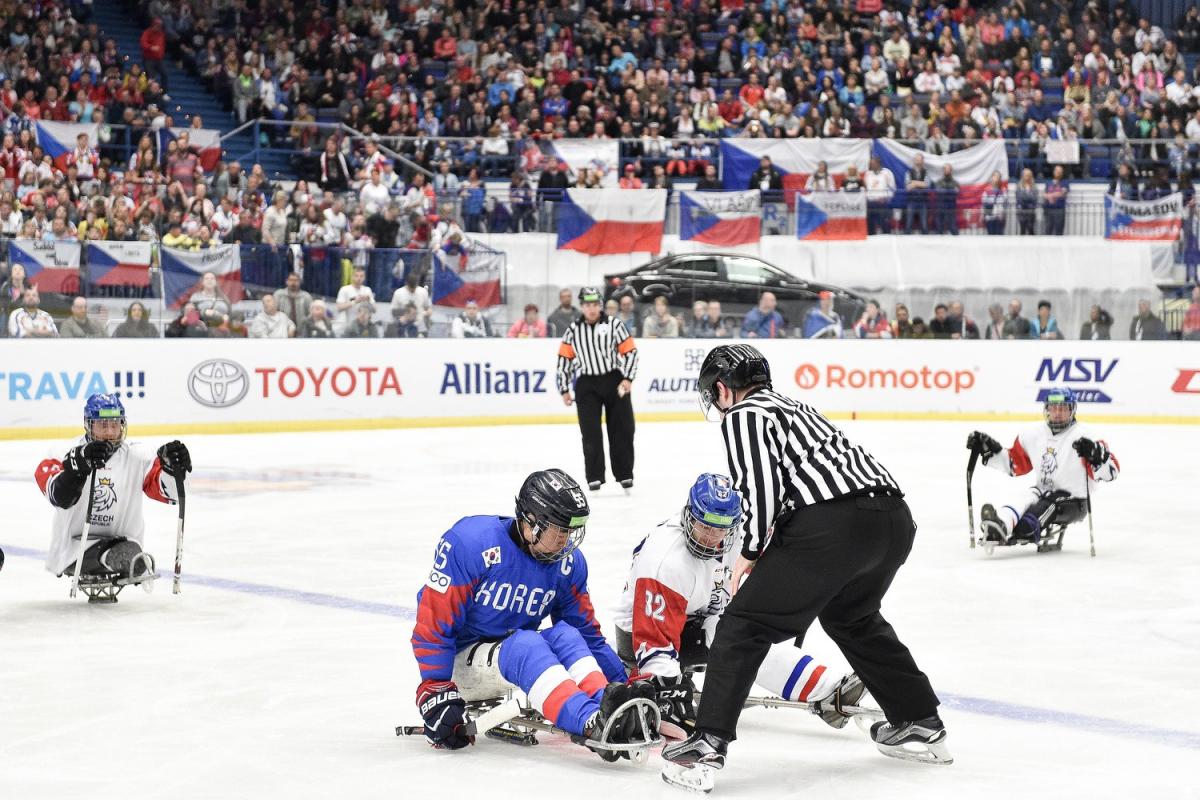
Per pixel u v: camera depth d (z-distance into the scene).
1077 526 25.92
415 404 47.44
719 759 10.25
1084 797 10.42
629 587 12.34
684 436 44.88
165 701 13.20
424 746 11.62
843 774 10.97
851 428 47.56
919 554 22.67
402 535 24.36
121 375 42.97
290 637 16.19
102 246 42.53
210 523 25.72
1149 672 14.63
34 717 12.59
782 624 10.34
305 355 45.75
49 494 17.64
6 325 41.50
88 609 17.84
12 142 48.94
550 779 10.67
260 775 10.81
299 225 48.50
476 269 48.25
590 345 30.69
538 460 37.44
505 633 11.42
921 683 11.08
